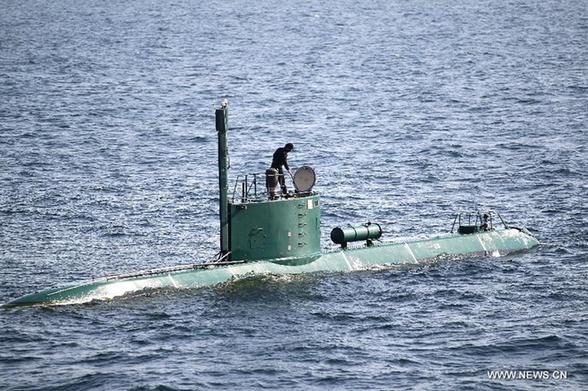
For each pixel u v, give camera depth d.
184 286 142.38
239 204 147.25
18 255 168.62
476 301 143.62
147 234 183.00
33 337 127.12
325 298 142.50
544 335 129.88
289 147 152.62
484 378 117.00
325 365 120.38
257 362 120.81
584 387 114.75
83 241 178.12
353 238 158.00
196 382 115.00
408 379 116.69
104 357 121.81
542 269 159.00
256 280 146.38
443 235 168.75
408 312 138.75
